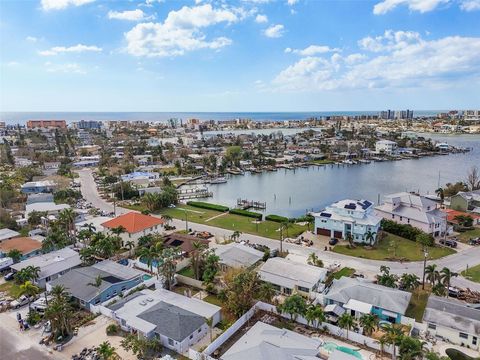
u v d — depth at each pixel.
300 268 64.88
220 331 50.50
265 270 65.25
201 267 67.19
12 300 58.78
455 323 47.78
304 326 51.22
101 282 60.44
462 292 60.44
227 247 75.50
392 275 62.16
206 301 58.94
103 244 73.25
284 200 143.25
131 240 84.00
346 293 56.03
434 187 162.25
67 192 130.00
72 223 87.75
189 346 46.84
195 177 186.12
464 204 110.06
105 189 146.88
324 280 65.44
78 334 49.72
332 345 45.22
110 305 55.62
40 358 44.56
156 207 121.25
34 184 138.38
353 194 152.25
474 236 90.19
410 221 93.38
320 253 79.38
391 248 82.00
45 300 56.06
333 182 178.50
